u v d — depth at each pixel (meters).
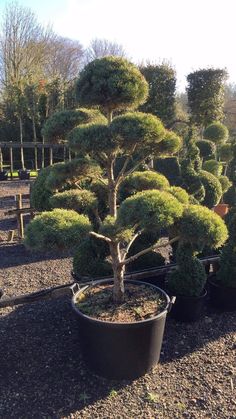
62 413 2.33
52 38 25.72
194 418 2.29
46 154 17.08
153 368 2.75
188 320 3.37
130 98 2.79
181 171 4.67
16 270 4.74
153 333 2.58
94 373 2.69
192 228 2.60
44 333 3.18
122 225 2.42
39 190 5.73
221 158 9.02
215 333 3.24
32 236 2.35
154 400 2.44
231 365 2.80
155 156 2.96
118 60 2.79
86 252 3.67
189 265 3.32
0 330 3.22
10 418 2.29
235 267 3.54
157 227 2.38
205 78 12.62
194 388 2.55
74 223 2.42
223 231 2.64
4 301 2.88
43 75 21.02
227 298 3.59
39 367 2.76
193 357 2.89
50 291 2.98
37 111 15.55
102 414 2.32
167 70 12.73
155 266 3.79
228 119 15.98
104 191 3.64
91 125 2.60
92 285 3.11
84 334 2.61
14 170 16.23
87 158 2.99
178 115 13.77
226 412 2.34
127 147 2.69
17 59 21.69
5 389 2.53
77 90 2.85
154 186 3.15
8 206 8.86
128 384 2.60
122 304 2.82
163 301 2.86
